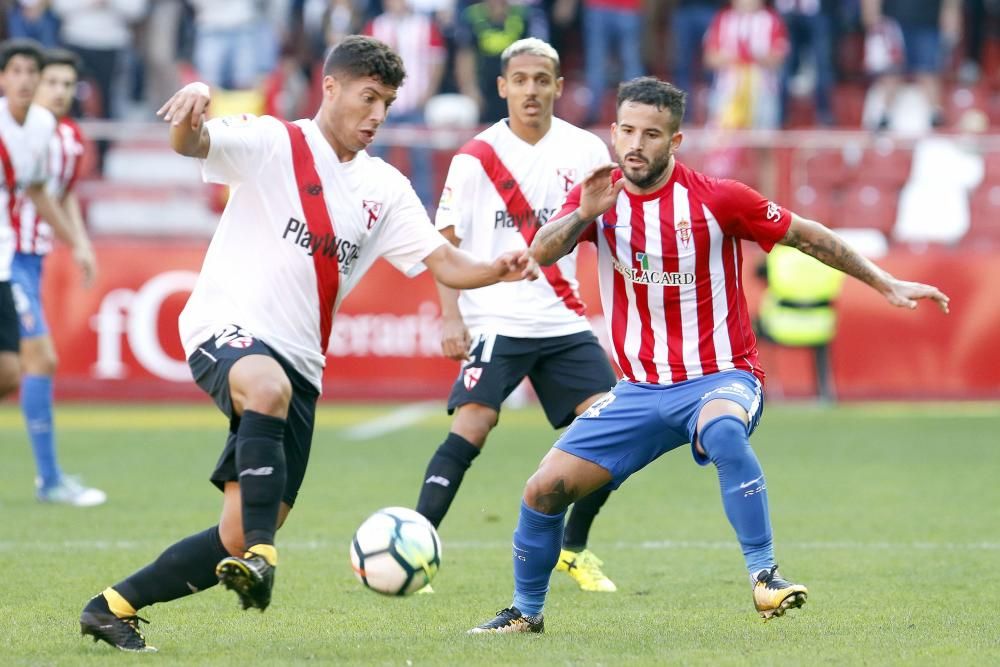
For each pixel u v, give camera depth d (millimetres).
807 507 33469
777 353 54312
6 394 31875
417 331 54750
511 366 25906
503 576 25500
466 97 62812
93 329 54625
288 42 67688
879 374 54375
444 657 18062
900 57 66812
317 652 18484
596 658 17969
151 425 49656
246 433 17219
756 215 20031
